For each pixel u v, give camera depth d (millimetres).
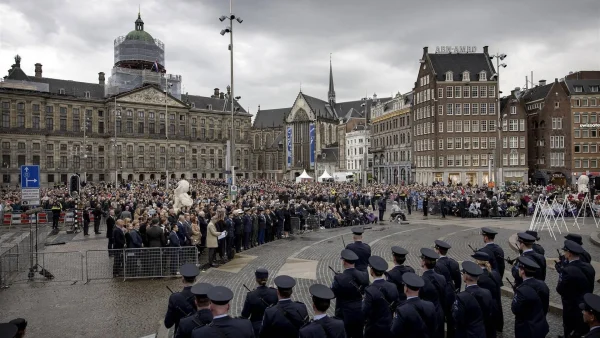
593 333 6781
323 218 35562
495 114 86438
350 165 133375
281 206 30734
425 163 89812
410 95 99562
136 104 122188
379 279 9328
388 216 44312
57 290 16328
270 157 168500
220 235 20938
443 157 85875
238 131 146625
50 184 109875
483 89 86625
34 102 109000
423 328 7750
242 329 6590
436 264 10703
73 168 113750
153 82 125375
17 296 15555
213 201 36281
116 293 15898
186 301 8812
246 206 31531
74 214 34719
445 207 43219
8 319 13164
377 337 8531
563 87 91375
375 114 116750
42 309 14102
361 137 127812
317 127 151000
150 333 12023
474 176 85938
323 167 146750
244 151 148125
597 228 31281
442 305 9594
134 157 121938
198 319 7520
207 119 140500
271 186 70375
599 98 88625
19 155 106438
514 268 11594
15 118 106312
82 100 116375
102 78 129125
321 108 162625
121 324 12711
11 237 30375
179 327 7578
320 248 24891
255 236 25797
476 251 11508
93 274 18219
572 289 9812
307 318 7727
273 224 28219
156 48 127750
